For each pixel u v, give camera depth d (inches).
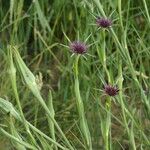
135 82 40.8
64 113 50.3
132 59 52.5
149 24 42.0
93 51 51.1
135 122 39.5
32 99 51.8
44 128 49.8
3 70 53.7
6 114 33.0
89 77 50.9
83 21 55.5
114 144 46.0
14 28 54.4
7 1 62.8
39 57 60.0
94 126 47.8
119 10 38.9
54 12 62.0
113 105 52.0
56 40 59.7
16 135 33.6
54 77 58.3
